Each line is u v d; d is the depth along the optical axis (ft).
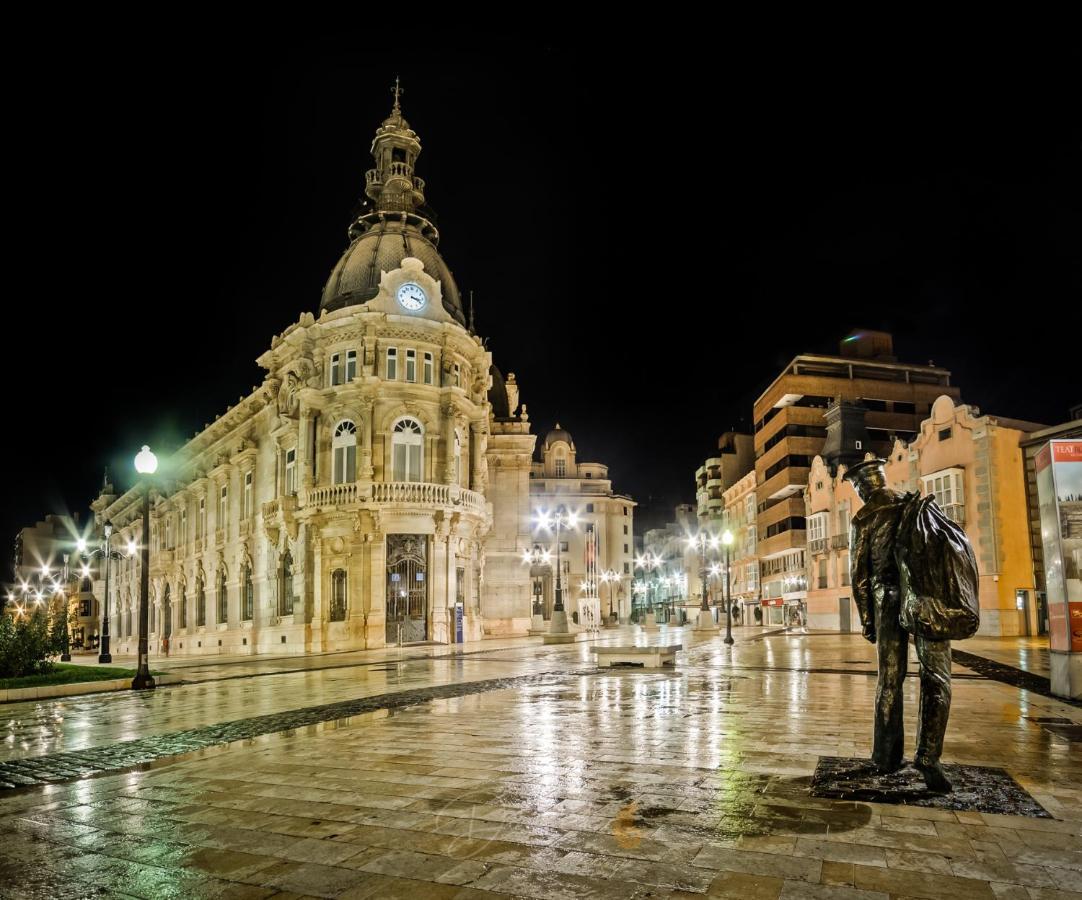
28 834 20.35
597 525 313.32
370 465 129.70
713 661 73.46
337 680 65.57
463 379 145.48
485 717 38.42
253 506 162.09
